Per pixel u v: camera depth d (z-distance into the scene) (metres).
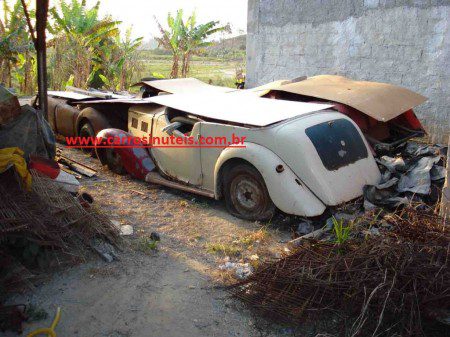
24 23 17.05
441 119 8.65
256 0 11.51
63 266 3.96
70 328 3.26
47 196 4.16
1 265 3.57
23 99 12.52
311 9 10.37
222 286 3.80
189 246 4.52
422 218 3.98
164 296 3.67
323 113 5.33
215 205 5.60
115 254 4.19
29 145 4.78
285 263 3.76
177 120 5.84
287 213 4.66
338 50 10.07
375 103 6.09
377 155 5.94
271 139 4.79
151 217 5.17
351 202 4.81
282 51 11.23
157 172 6.15
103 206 5.38
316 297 3.41
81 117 7.42
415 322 3.06
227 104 5.77
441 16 8.35
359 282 3.28
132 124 6.57
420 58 8.79
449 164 4.15
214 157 5.30
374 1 9.23
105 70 20.27
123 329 3.27
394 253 3.42
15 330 3.17
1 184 4.00
